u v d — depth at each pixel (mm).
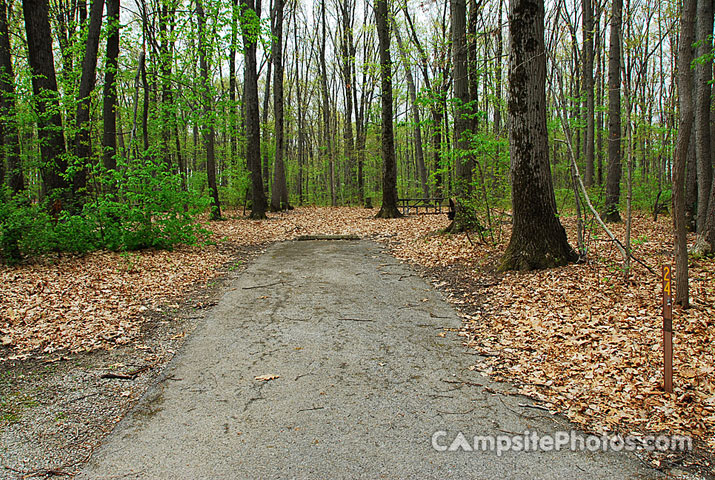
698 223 7613
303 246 11523
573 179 6984
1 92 9539
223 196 21969
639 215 13977
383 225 14750
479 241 9578
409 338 4992
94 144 13398
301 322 5559
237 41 13188
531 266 6969
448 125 12359
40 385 3896
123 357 4516
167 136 17656
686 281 4902
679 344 4152
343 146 31078
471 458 2816
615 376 3811
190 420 3309
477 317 5617
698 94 7566
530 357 4348
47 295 6270
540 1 6805
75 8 14758
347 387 3830
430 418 3312
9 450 2943
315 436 3072
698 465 2715
